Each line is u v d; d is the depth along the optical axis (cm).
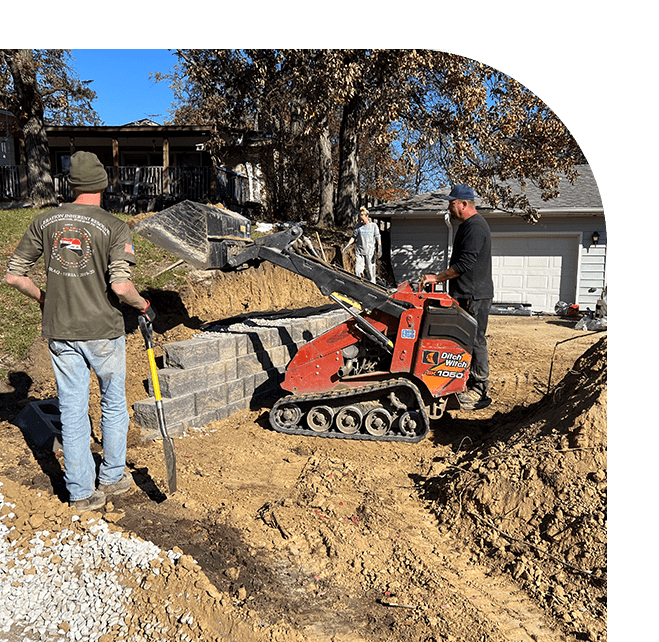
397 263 1798
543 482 379
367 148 2678
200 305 823
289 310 891
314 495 426
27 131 1633
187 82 2888
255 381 659
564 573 321
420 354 537
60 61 1734
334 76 1012
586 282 1623
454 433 584
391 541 371
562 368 862
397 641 277
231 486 447
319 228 1716
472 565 348
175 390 543
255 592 311
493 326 1338
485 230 552
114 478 409
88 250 363
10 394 570
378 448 540
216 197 1777
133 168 1909
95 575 318
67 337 365
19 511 371
